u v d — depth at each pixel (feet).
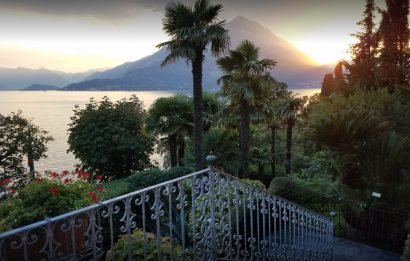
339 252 22.88
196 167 45.24
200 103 44.37
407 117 32.63
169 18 42.88
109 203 7.36
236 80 46.83
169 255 9.27
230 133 60.75
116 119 63.31
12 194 11.98
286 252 14.94
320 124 26.76
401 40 66.23
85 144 61.98
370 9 87.51
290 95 77.82
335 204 28.58
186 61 43.45
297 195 27.86
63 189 11.91
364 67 79.56
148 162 67.77
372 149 25.26
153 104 57.16
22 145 59.62
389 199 24.26
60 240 9.28
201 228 10.39
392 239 23.98
